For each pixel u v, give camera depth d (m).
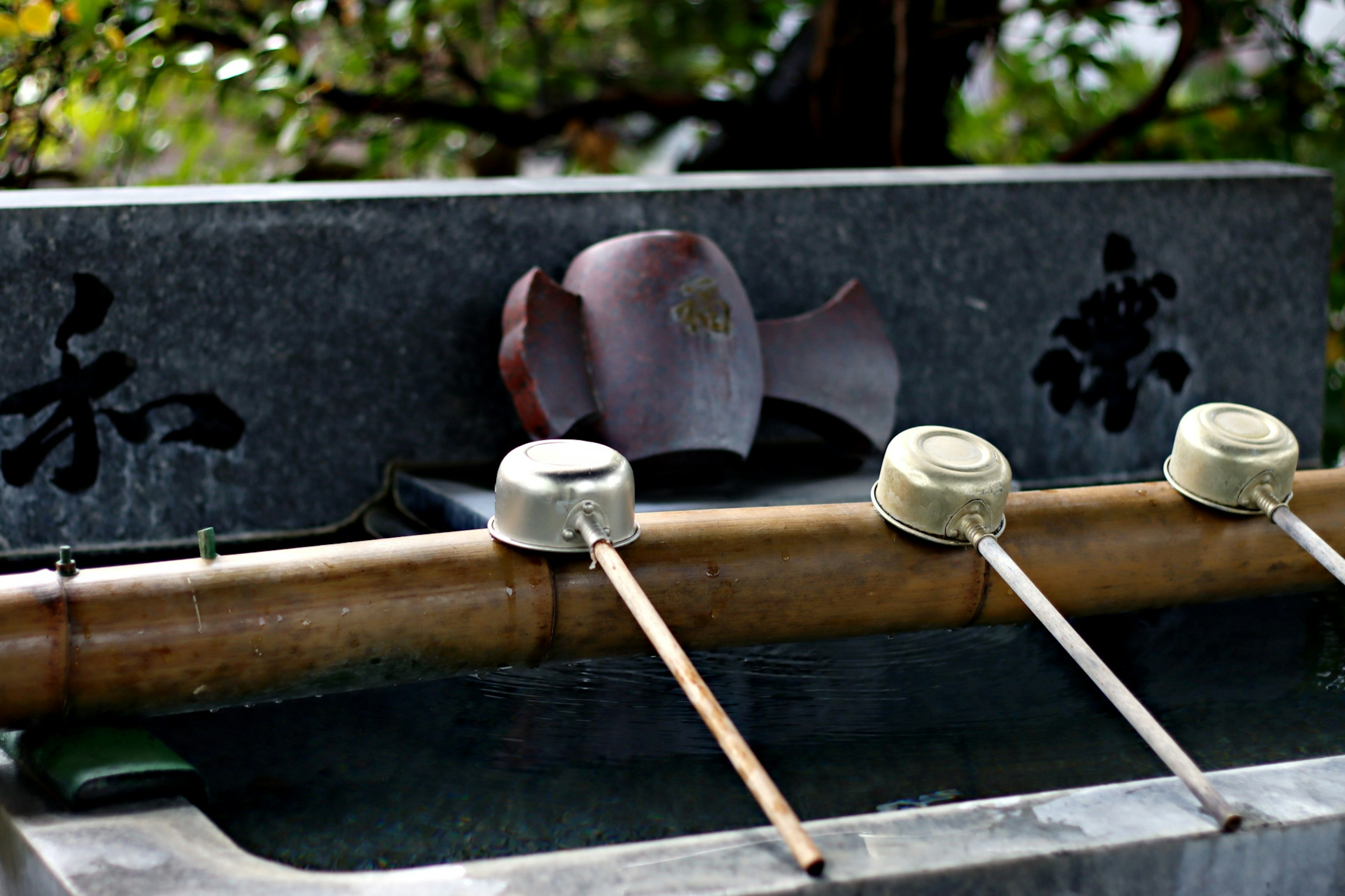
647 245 2.71
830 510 2.08
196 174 5.25
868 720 1.96
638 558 1.94
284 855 1.55
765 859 1.41
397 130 5.39
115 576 1.72
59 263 2.65
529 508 1.83
